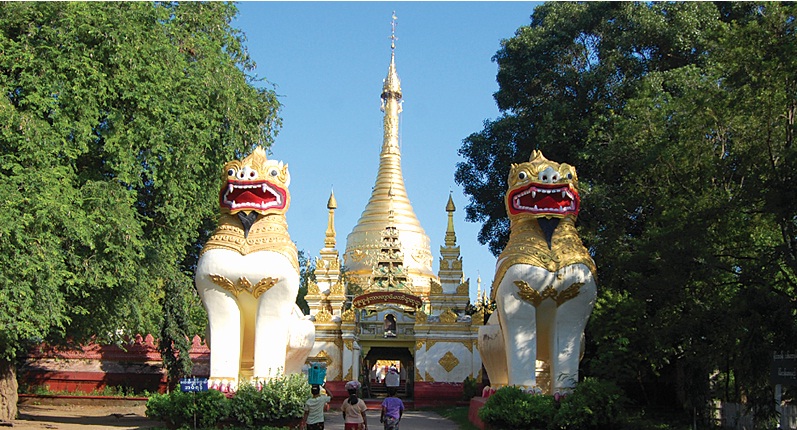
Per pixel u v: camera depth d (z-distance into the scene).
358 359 37.78
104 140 24.03
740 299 17.56
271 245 20.94
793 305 16.89
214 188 27.88
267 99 31.09
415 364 36.38
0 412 24.84
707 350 19.09
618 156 27.61
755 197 18.47
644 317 22.42
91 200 22.23
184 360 32.62
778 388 19.58
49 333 26.03
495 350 23.80
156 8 24.89
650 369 26.64
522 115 36.38
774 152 19.94
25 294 19.86
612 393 19.19
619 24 34.19
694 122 22.38
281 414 19.69
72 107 22.67
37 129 21.17
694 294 20.89
